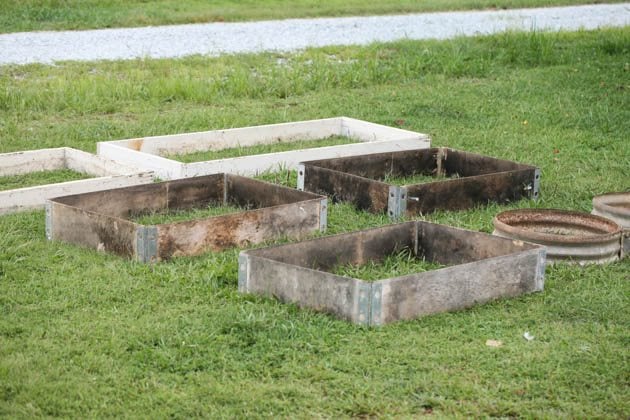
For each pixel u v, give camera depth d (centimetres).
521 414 511
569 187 970
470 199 894
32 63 1540
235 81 1401
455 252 739
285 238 789
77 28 1973
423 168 1027
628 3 2753
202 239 745
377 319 609
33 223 816
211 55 1683
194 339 583
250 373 548
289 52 1733
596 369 561
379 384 537
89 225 752
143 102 1316
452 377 548
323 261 707
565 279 716
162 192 855
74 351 566
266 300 645
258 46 1814
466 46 1769
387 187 855
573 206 908
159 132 1158
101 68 1535
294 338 589
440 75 1560
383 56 1709
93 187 887
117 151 1007
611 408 520
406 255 755
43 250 750
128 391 521
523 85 1491
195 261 730
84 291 659
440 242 746
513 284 674
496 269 661
